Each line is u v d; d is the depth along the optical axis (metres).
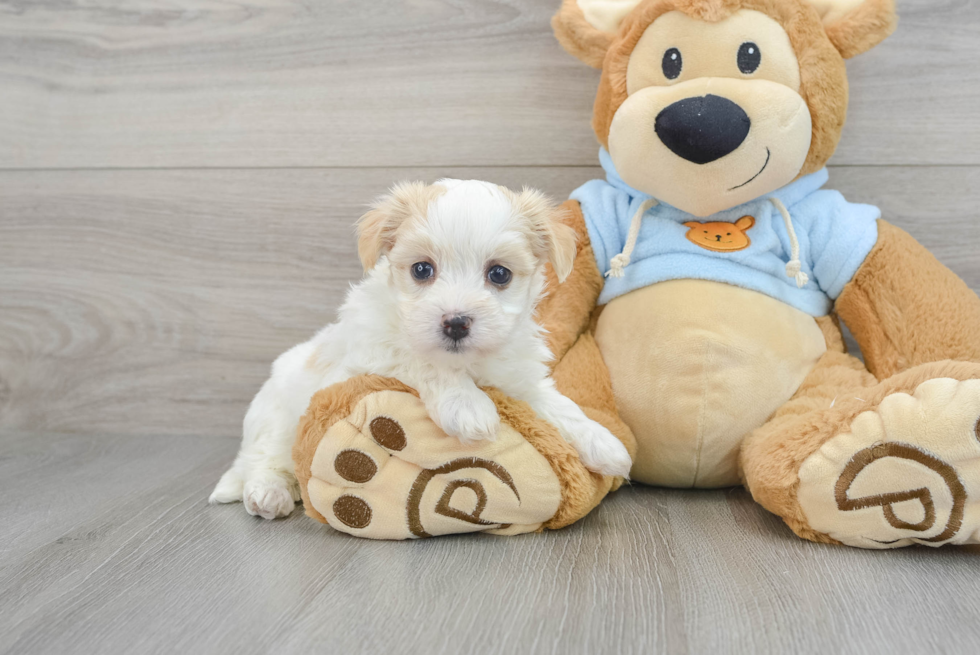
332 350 1.60
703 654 1.01
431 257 1.42
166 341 2.35
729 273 1.75
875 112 2.01
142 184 2.29
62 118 2.30
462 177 2.19
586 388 1.74
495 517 1.44
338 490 1.44
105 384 2.38
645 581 1.25
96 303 2.36
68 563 1.35
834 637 1.06
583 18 1.80
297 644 1.04
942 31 1.96
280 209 2.26
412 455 1.40
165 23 2.22
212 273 2.30
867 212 1.82
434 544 1.44
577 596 1.19
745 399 1.68
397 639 1.05
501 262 1.44
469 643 1.04
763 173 1.64
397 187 1.58
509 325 1.40
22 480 1.91
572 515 1.48
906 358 1.66
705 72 1.63
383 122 2.19
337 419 1.42
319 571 1.30
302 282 2.27
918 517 1.32
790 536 1.47
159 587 1.24
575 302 1.85
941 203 2.02
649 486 1.87
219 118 2.24
